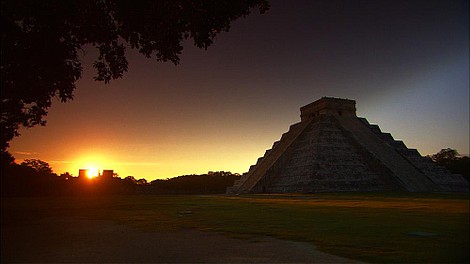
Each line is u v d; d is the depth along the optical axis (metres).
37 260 8.70
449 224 13.91
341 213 19.39
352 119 66.88
